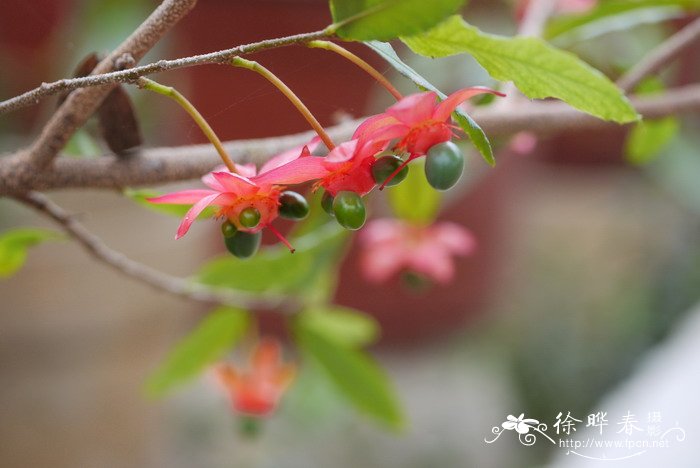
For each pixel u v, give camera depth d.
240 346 0.95
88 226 0.90
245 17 0.63
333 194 0.42
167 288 0.56
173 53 0.67
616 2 0.58
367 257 0.71
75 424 0.87
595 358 1.34
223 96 0.62
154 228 0.94
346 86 0.62
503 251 0.85
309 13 0.63
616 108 0.42
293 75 0.60
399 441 1.09
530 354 1.33
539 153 1.50
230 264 0.57
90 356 0.90
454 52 0.42
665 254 1.47
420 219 0.69
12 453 0.84
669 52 0.56
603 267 1.47
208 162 0.47
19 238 0.52
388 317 0.83
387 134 0.41
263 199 0.42
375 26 0.40
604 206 1.57
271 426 1.12
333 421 1.11
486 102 0.54
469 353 1.22
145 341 0.92
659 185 1.42
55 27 0.69
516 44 0.41
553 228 1.53
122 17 0.70
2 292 0.87
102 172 0.46
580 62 0.41
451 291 0.83
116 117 0.45
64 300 0.89
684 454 0.71
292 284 0.59
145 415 0.91
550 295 1.41
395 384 1.10
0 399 0.86
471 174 0.69
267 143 0.48
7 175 0.45
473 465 1.07
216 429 1.12
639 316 1.39
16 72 0.81
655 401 0.85
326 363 0.65
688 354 0.96
